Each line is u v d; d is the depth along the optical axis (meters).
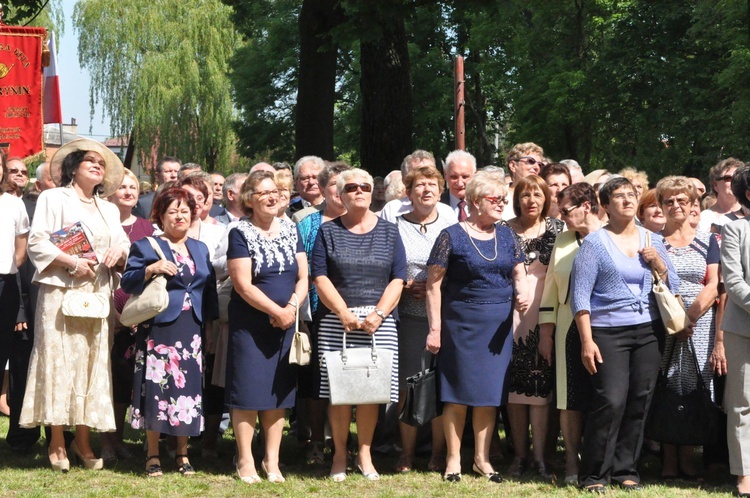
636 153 26.11
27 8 17.64
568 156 27.56
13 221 6.76
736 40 19.98
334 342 6.27
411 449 6.57
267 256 6.23
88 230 6.42
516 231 6.66
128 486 5.95
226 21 35.09
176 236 6.44
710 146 22.38
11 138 10.11
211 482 6.14
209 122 34.69
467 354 6.21
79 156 6.56
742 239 5.93
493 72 28.66
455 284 6.31
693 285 6.34
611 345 5.88
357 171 6.40
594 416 5.90
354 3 12.64
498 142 33.25
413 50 28.97
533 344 6.48
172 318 6.27
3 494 5.72
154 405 6.20
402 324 6.70
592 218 6.30
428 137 29.42
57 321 6.29
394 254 6.40
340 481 6.15
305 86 14.28
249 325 6.20
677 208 6.35
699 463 6.86
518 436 6.54
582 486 5.90
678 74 23.41
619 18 24.53
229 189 8.34
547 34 27.05
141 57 35.31
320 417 6.85
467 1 13.08
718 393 6.57
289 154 33.03
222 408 7.00
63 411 6.23
